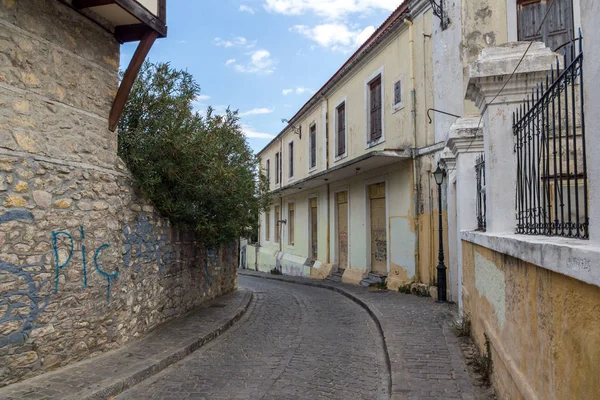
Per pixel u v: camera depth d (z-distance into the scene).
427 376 5.26
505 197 4.62
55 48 5.44
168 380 5.53
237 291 13.16
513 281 3.57
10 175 4.80
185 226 8.86
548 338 2.61
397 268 13.23
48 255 5.24
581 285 2.09
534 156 3.62
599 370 1.88
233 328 8.62
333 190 18.22
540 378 2.79
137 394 5.02
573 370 2.20
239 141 11.10
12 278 4.80
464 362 5.73
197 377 5.66
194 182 8.23
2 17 4.78
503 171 4.63
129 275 6.86
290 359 6.50
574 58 2.61
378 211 14.85
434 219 11.48
